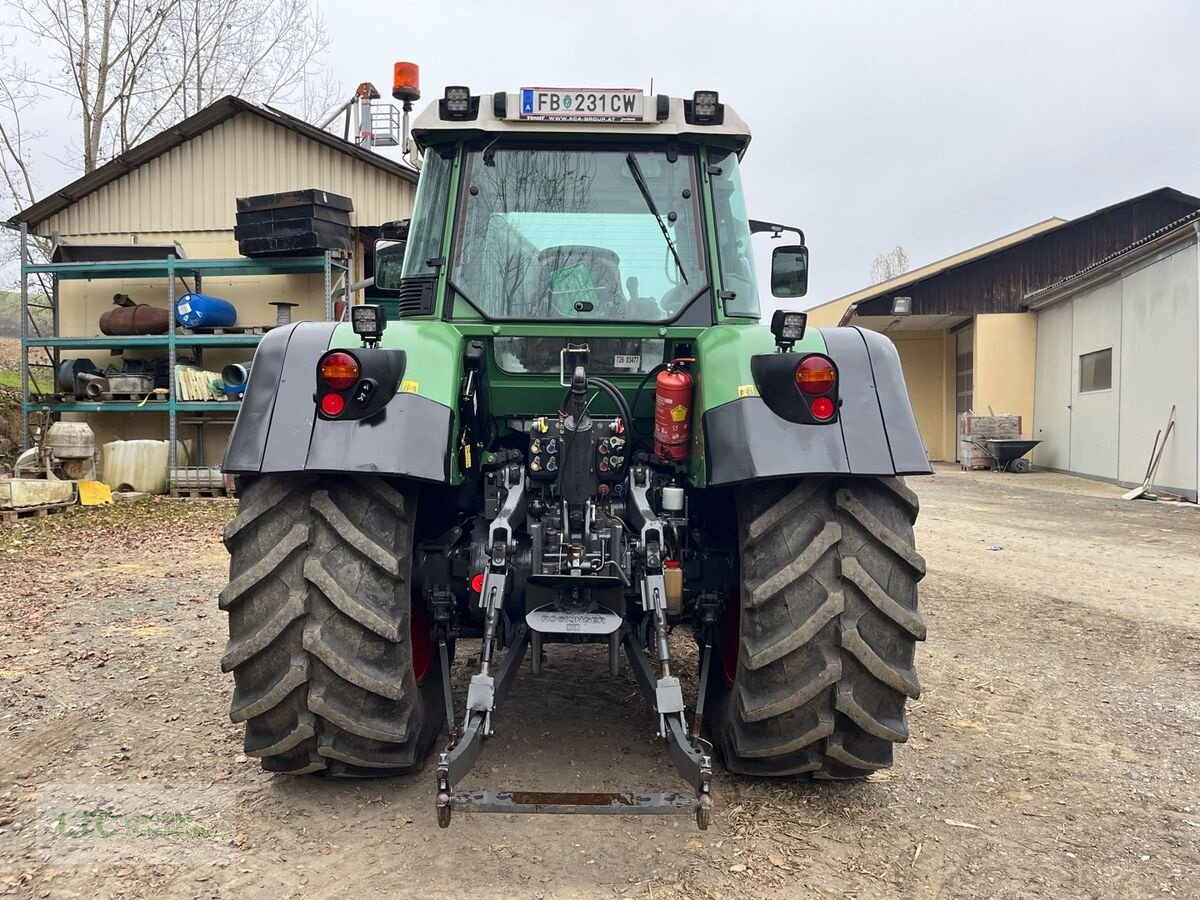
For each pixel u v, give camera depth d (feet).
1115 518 34.81
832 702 8.59
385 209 42.52
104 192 43.68
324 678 8.53
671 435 9.89
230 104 41.93
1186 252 41.01
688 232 11.01
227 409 38.88
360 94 48.52
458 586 10.32
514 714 12.08
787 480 8.95
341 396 8.34
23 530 28.43
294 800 9.41
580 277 10.89
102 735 11.28
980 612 19.10
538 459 9.86
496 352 10.70
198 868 8.05
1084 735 11.79
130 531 29.04
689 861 8.25
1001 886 7.97
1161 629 17.66
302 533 8.50
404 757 9.25
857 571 8.45
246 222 38.70
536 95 10.85
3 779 9.96
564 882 7.88
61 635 16.29
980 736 11.71
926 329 76.02
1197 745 11.46
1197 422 39.91
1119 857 8.52
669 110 10.94
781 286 12.81
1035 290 63.67
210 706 12.39
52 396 41.09
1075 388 55.11
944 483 50.21
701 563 10.32
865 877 8.06
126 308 41.24
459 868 8.09
